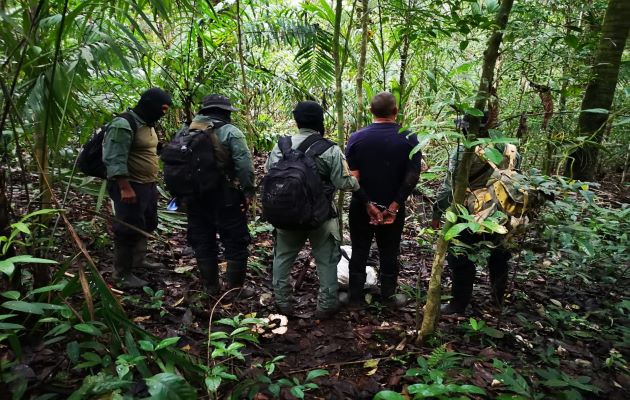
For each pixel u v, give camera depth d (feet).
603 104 13.46
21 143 8.33
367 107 15.44
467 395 6.29
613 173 21.21
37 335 6.43
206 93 15.19
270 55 19.77
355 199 9.41
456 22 6.66
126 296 9.00
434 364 6.57
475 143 5.26
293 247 9.01
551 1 9.79
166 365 5.70
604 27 13.44
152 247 12.34
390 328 8.66
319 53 13.60
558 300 10.07
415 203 14.10
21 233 6.61
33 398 5.30
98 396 5.24
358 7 12.23
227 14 14.15
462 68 7.27
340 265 10.77
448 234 5.78
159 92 9.72
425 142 5.32
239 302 9.66
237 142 9.10
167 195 14.67
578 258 9.31
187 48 15.66
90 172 9.36
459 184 6.71
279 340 8.19
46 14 6.53
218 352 5.84
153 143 10.07
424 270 11.96
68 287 5.88
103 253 11.36
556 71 10.36
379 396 5.23
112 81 13.38
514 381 5.98
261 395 6.33
